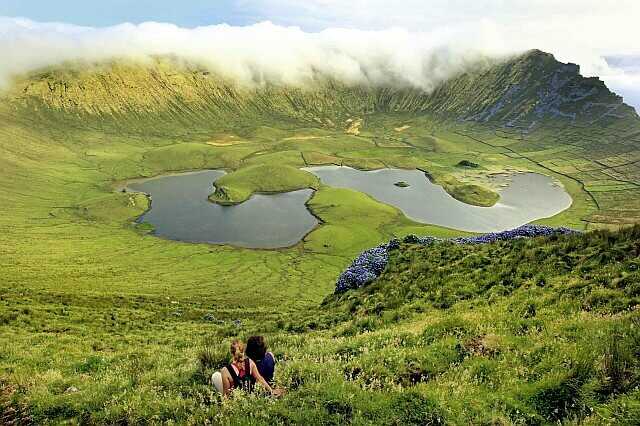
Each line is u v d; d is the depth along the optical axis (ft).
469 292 85.56
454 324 53.31
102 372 57.62
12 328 121.70
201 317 170.81
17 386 49.19
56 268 427.74
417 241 142.72
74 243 596.29
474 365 39.68
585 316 50.80
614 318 46.75
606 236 88.38
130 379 46.37
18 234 619.26
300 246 631.15
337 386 35.42
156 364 56.85
